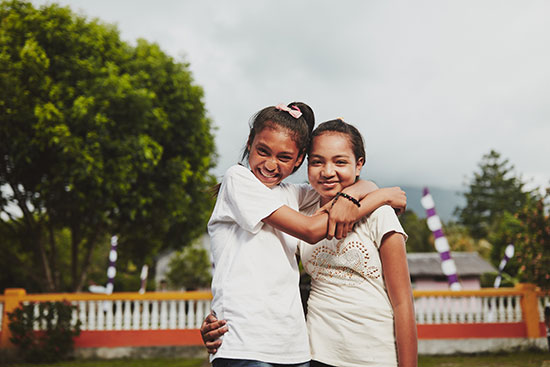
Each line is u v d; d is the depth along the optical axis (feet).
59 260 61.36
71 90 32.81
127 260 45.70
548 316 26.73
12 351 28.86
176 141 39.01
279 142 6.28
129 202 35.68
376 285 6.20
